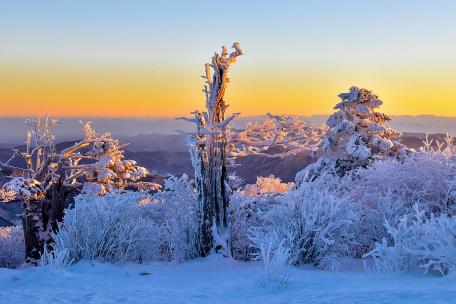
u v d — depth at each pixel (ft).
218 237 51.62
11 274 34.14
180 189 55.26
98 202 48.37
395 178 52.31
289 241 40.81
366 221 47.44
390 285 26.07
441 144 54.19
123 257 46.34
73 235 45.44
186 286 33.17
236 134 60.64
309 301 24.23
